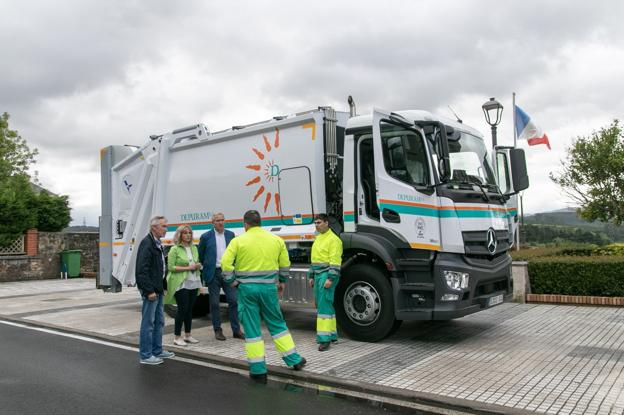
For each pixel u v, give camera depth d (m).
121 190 11.43
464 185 7.61
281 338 6.14
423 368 6.14
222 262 6.04
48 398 5.39
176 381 5.97
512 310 9.92
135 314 10.95
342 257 7.92
